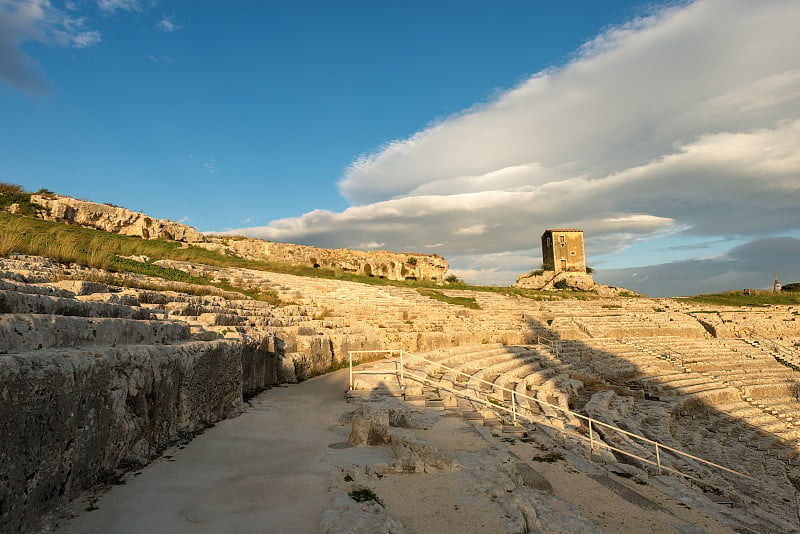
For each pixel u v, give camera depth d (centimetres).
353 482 734
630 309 5303
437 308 3419
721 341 4347
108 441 637
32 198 2947
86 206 3177
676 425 2359
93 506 557
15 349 527
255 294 2538
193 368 902
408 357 2139
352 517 576
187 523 545
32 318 563
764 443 2350
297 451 853
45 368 505
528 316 4131
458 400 1427
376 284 4247
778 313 5556
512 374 2148
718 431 2436
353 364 2119
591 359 3281
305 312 2439
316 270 4359
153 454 755
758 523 1034
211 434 915
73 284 910
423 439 907
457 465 818
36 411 485
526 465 999
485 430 1151
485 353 2458
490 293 5056
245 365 1268
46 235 2184
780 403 3047
